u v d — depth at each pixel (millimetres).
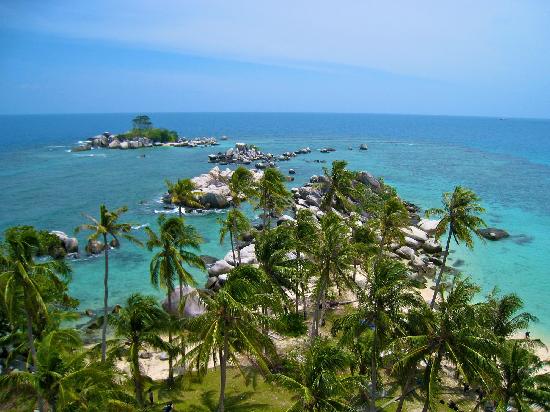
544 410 32375
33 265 29453
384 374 38438
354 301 50094
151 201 105625
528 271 69125
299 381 27562
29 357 29609
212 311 27844
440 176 145125
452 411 35281
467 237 46688
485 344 25391
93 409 22141
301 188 106375
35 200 105500
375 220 55562
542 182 136875
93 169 145250
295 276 38250
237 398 35250
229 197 102875
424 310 27203
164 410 32812
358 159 178750
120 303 56250
